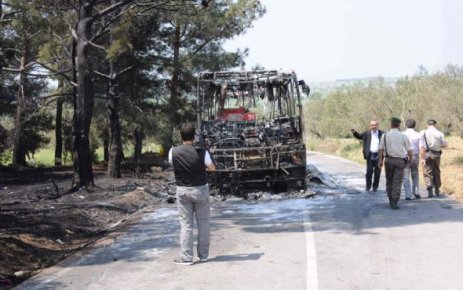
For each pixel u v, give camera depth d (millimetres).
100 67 22016
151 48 22125
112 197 14258
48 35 15492
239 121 15008
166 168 26266
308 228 9328
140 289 6031
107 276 6656
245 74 15102
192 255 7148
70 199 14188
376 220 9867
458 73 35938
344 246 7742
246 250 7777
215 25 23641
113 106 21094
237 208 12242
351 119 43938
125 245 8508
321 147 46562
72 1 15977
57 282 6488
